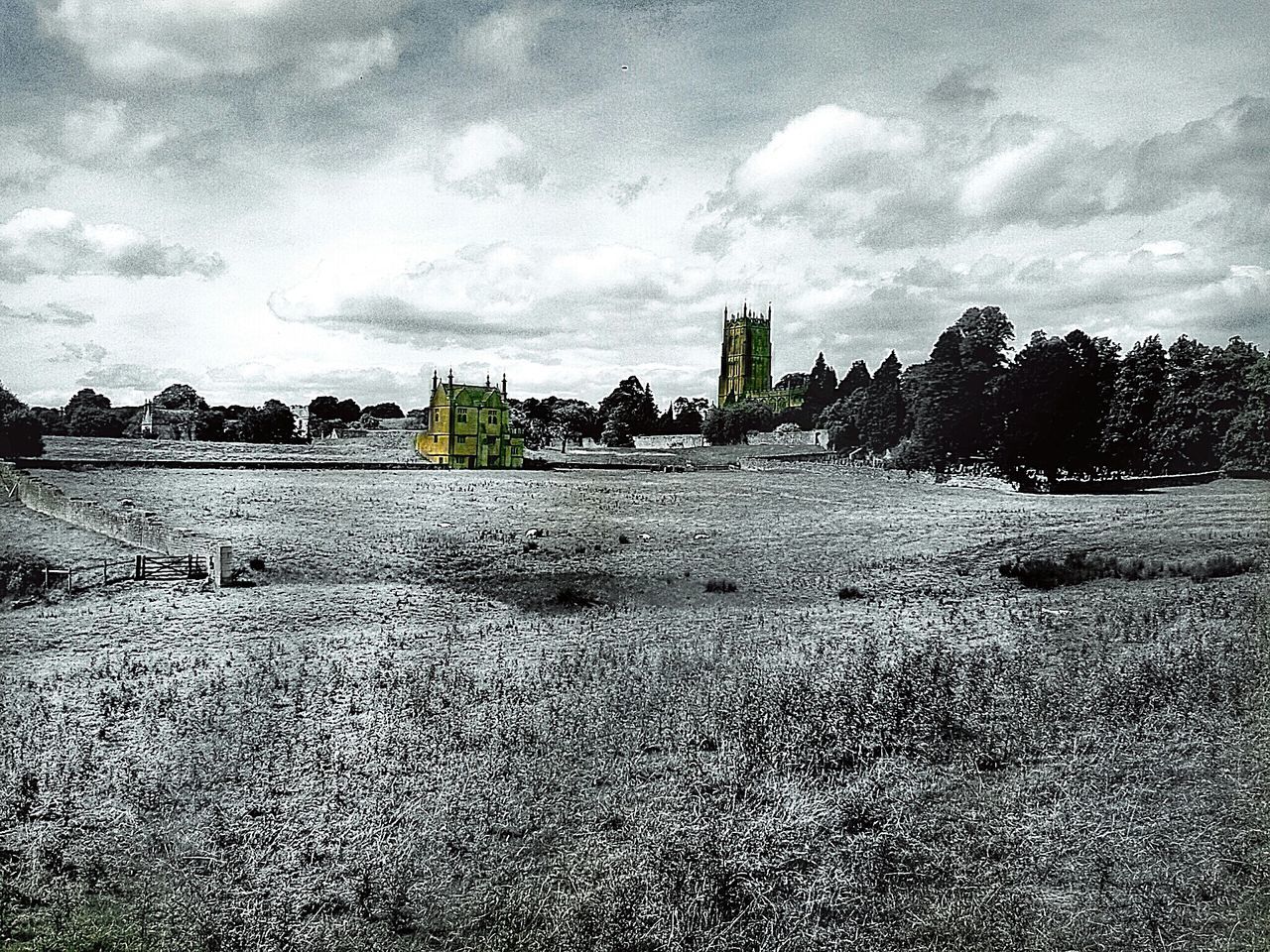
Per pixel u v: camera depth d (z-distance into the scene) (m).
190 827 13.96
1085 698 16.47
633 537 28.80
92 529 28.84
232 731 16.11
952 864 12.93
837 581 24.30
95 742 15.88
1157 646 18.56
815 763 15.03
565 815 13.89
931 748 15.33
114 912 12.76
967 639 19.59
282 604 22.98
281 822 13.98
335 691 17.66
